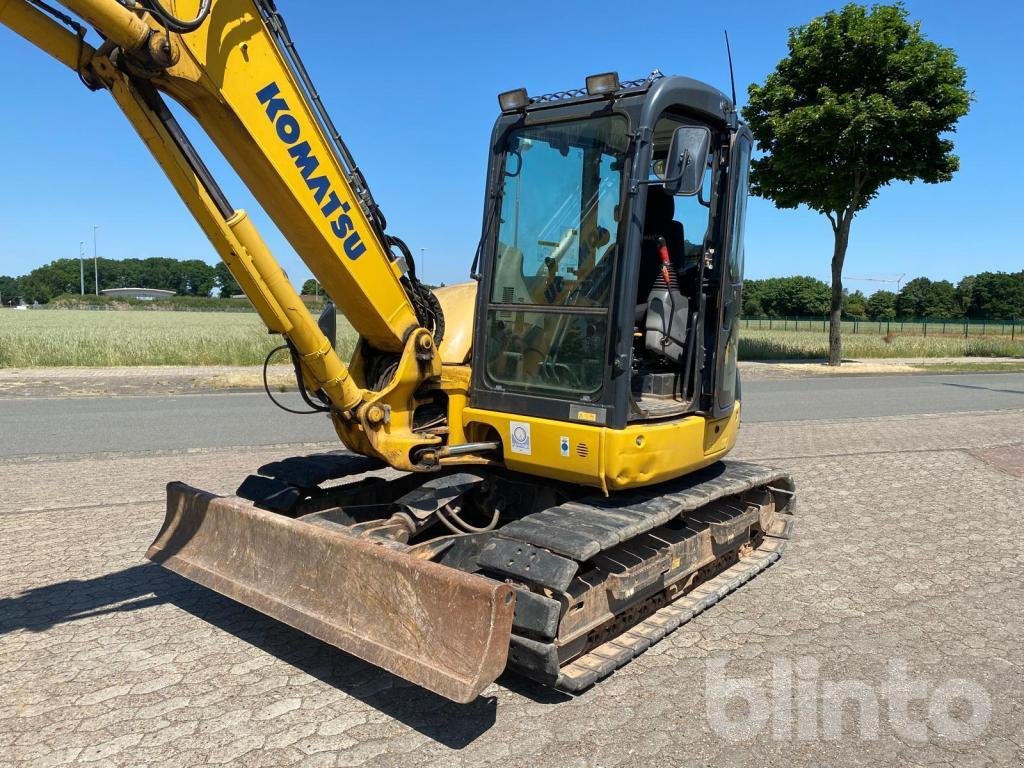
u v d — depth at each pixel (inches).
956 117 722.2
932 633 173.9
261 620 173.8
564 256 159.9
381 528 161.2
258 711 135.6
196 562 166.6
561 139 160.6
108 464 319.0
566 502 169.9
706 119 170.9
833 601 192.5
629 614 164.6
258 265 139.2
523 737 129.0
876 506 282.4
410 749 124.7
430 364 168.7
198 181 131.1
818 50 743.1
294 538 149.5
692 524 189.2
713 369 179.3
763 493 223.3
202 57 125.1
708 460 184.9
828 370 832.9
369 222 157.9
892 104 719.1
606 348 151.0
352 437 168.4
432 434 171.9
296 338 148.3
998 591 199.8
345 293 158.9
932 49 732.0
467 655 120.3
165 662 153.3
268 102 136.3
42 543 220.8
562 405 156.4
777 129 762.8
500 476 183.8
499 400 168.2
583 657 149.4
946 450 385.4
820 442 402.6
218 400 518.0
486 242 171.0
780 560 223.1
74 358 711.1
